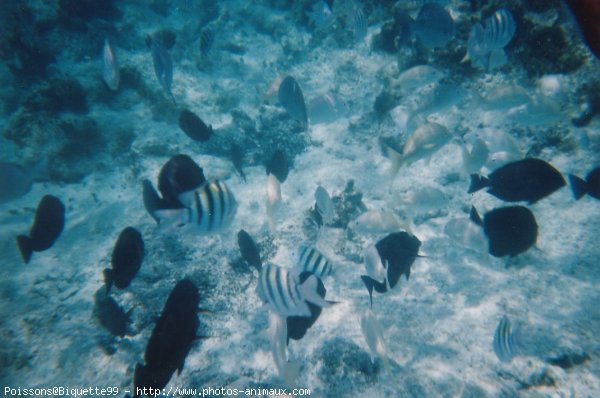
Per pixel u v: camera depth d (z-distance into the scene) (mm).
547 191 1063
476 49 1632
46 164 2656
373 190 1944
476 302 1260
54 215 1212
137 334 1317
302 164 2277
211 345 1247
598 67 1701
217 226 966
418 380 1052
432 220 1667
